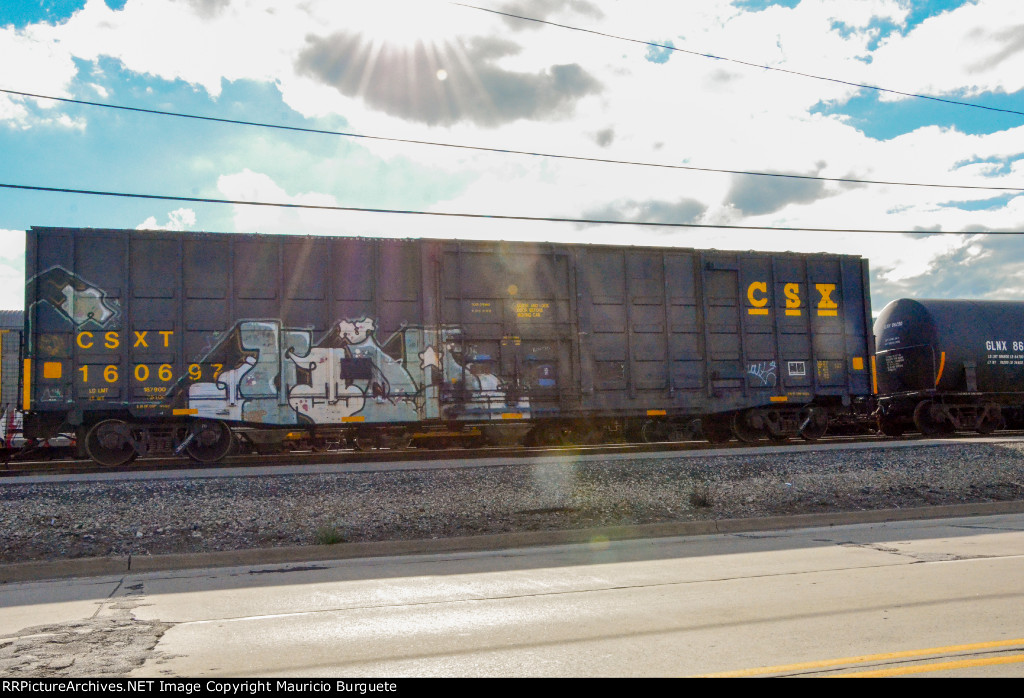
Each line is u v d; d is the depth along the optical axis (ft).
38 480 39.17
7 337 56.70
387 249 56.13
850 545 31.19
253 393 53.06
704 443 66.90
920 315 75.20
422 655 16.76
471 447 60.95
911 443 55.11
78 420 50.85
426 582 25.57
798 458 46.60
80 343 51.13
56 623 20.30
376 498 37.01
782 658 15.99
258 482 38.22
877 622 18.78
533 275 58.80
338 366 54.39
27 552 30.40
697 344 62.69
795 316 65.87
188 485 37.24
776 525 37.24
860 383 67.36
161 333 52.21
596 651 16.81
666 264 62.18
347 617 20.47
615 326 60.49
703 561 28.40
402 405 55.21
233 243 53.62
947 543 31.09
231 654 16.96
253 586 25.61
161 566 29.84
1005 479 45.32
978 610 19.79
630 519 37.09
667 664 15.74
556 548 32.94
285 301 53.98
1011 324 76.79
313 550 31.48
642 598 22.11
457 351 56.54
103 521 33.04
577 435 61.93
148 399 51.75
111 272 51.85
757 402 63.77
